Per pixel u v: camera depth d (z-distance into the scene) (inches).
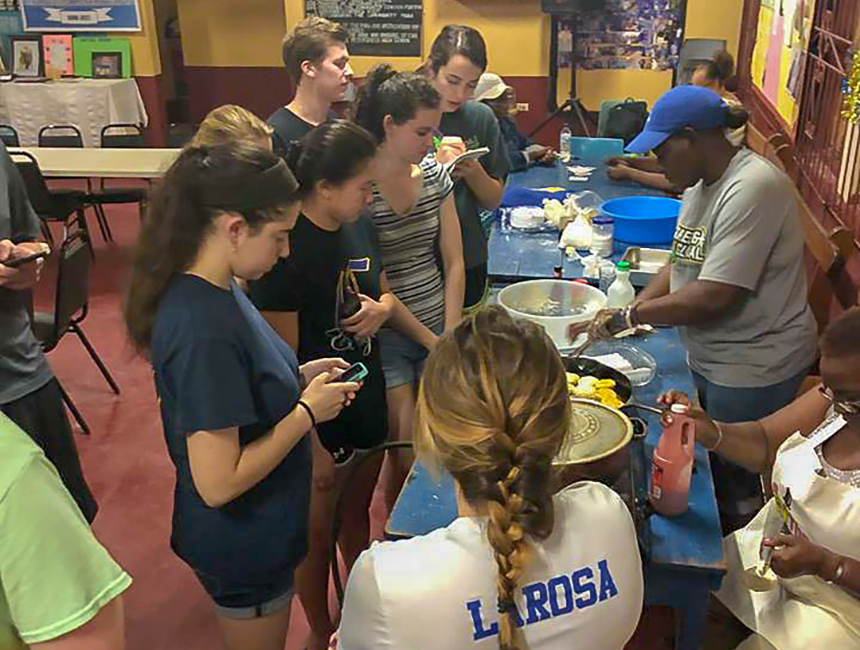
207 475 57.3
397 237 89.4
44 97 278.7
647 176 157.5
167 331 56.4
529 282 99.8
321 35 107.3
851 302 97.3
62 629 36.9
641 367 86.5
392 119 82.7
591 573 39.8
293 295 75.1
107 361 164.7
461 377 39.1
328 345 78.7
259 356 59.3
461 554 38.5
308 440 68.2
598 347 92.8
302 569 84.7
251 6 293.9
